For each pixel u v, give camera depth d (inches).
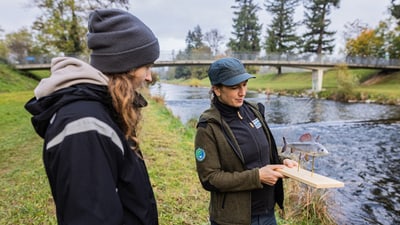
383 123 522.6
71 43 1083.3
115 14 36.8
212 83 61.7
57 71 33.4
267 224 64.8
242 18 2023.9
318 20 1619.1
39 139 249.0
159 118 388.8
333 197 162.9
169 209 115.9
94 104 31.9
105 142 30.2
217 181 58.4
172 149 215.0
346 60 1183.6
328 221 131.4
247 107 68.1
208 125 61.2
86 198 27.7
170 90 1489.9
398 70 1220.5
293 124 513.0
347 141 386.3
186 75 2755.9
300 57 1185.4
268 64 1146.0
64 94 31.2
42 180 144.6
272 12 1775.3
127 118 34.7
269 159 66.6
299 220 126.1
